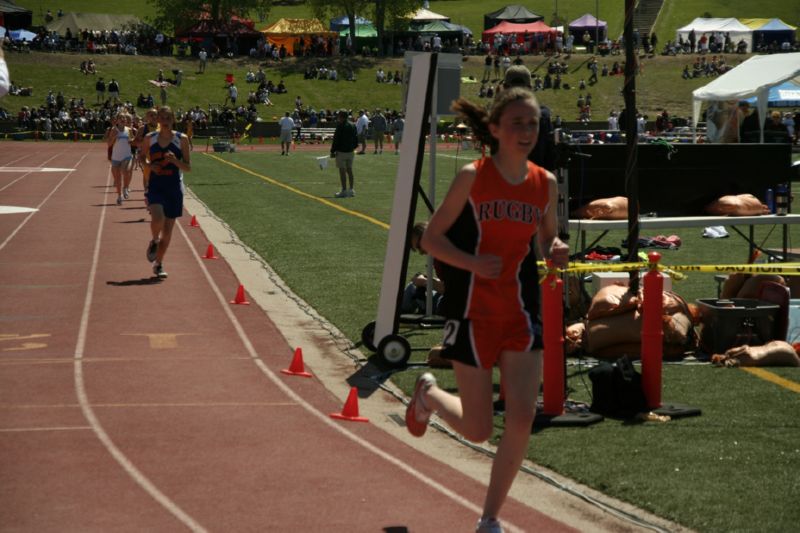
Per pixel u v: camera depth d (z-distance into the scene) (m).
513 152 4.69
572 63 84.19
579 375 8.41
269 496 5.60
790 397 7.66
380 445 6.61
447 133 60.12
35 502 5.47
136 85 78.00
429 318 10.48
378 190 28.20
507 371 4.76
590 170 11.19
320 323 10.63
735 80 30.44
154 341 9.70
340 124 25.86
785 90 39.69
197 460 6.23
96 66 80.88
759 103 30.19
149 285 12.91
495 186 4.70
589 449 6.40
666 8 106.75
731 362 8.66
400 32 93.56
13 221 20.27
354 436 6.81
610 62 83.88
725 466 6.03
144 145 13.38
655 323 7.21
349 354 9.27
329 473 6.02
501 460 4.76
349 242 17.23
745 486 5.66
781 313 9.17
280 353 9.32
